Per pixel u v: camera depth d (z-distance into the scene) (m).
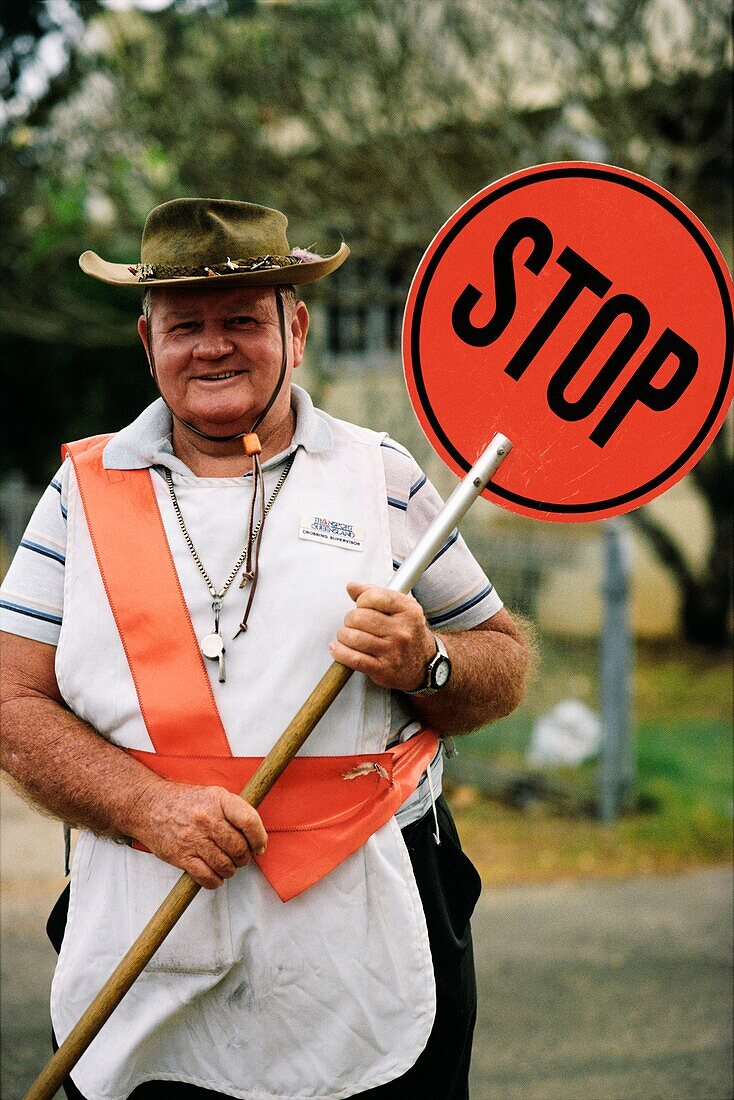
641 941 4.69
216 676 2.03
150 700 2.02
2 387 12.99
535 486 2.14
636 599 11.48
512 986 4.27
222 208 2.03
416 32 8.02
